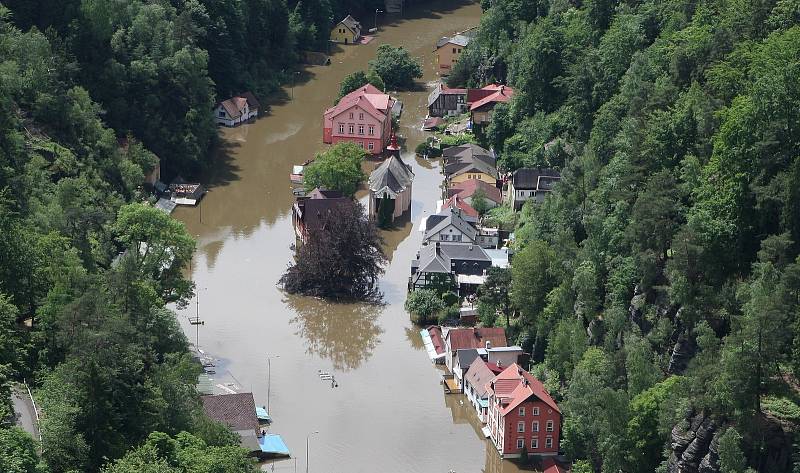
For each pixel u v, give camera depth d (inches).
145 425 7549.2
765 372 7249.0
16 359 7716.5
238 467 7445.9
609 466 7849.4
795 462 7126.0
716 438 7288.4
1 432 6569.9
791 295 7416.3
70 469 6953.7
